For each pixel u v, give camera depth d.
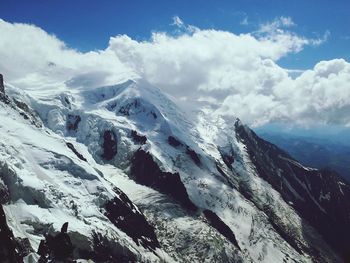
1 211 112.88
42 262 117.25
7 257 108.62
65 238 121.25
